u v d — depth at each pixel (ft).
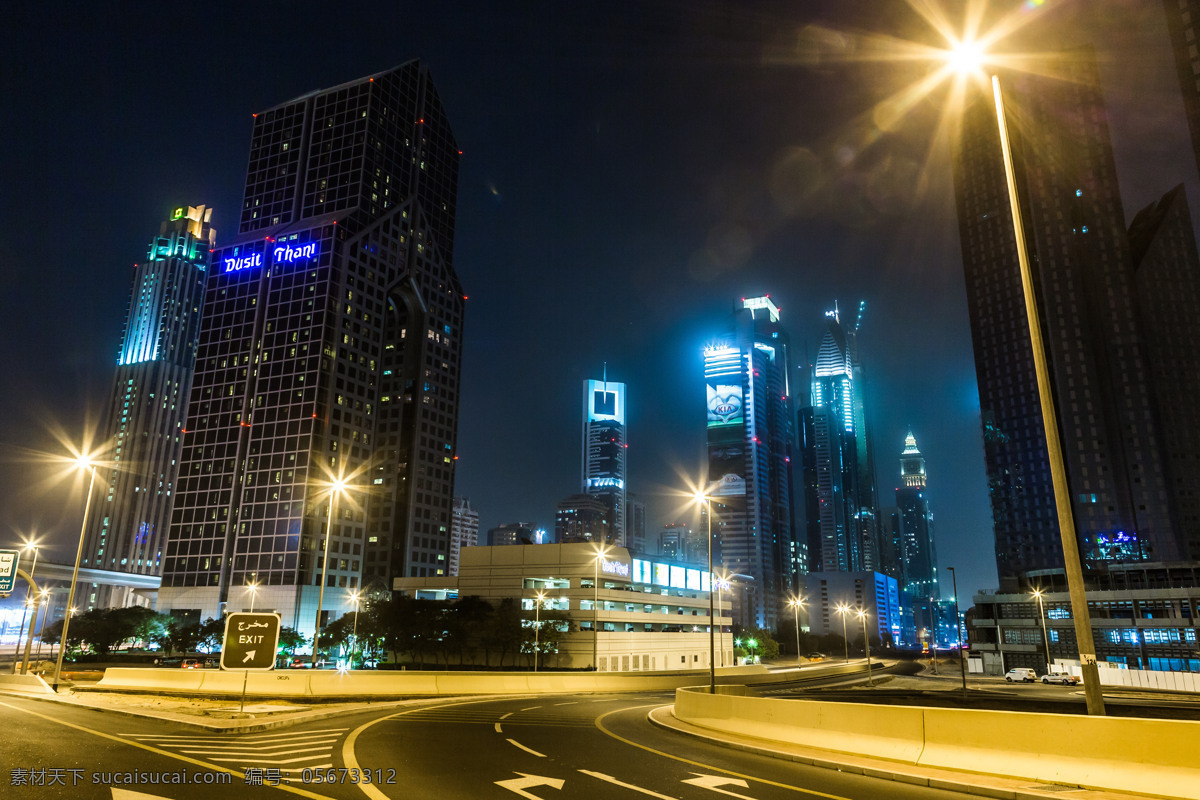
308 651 487.61
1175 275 645.51
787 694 210.38
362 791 42.75
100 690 128.47
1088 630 48.19
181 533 560.61
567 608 366.22
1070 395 634.84
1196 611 409.49
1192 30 420.36
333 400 564.71
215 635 450.71
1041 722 48.29
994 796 44.55
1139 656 419.54
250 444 559.38
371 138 645.92
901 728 56.24
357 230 612.70
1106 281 640.17
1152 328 627.87
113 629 433.89
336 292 583.17
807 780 50.08
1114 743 44.62
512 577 384.47
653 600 406.82
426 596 413.39
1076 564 49.65
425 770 50.60
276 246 605.31
